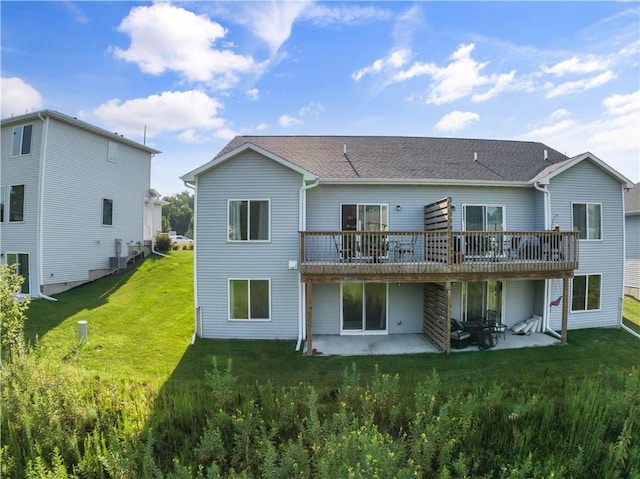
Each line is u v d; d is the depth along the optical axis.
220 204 11.10
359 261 10.25
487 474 4.68
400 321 11.90
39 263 14.86
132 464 4.34
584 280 12.13
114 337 10.61
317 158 13.05
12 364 6.09
